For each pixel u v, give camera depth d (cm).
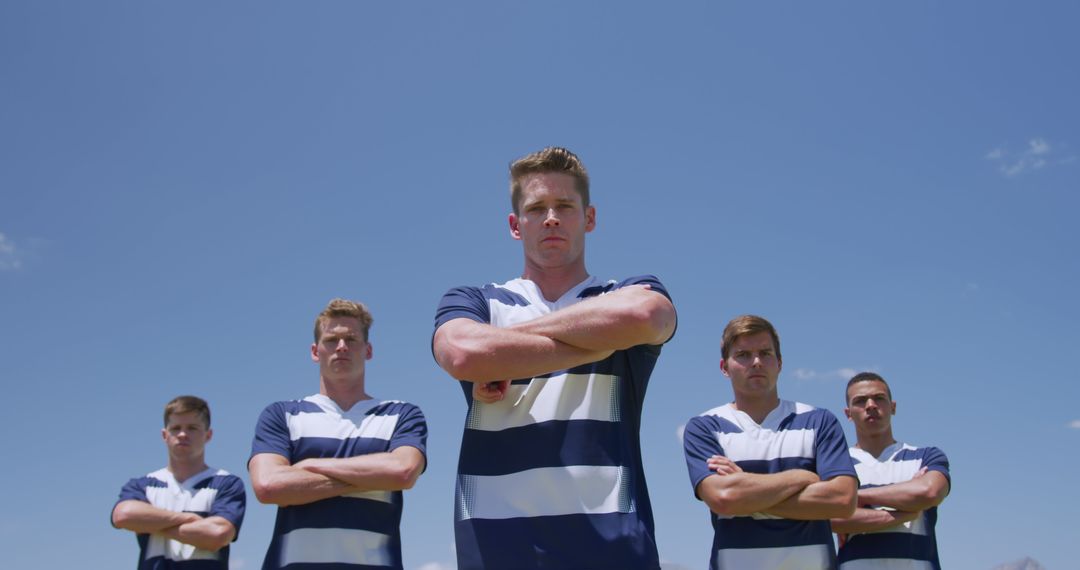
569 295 308
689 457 488
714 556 481
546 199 311
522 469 271
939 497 562
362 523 450
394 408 499
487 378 269
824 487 452
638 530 264
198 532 576
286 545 447
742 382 507
